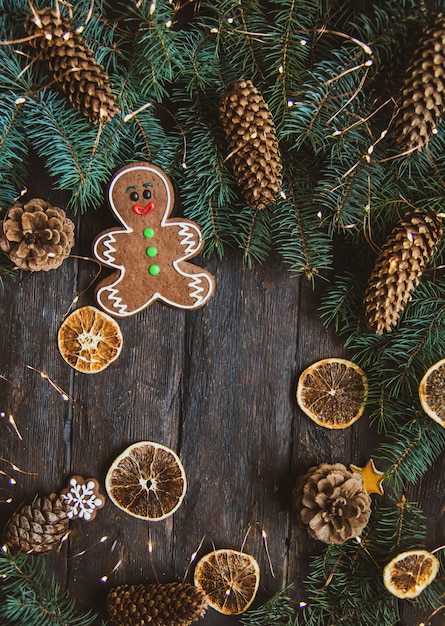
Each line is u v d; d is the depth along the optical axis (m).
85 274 0.73
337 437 0.75
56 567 0.75
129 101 0.69
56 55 0.65
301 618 0.75
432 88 0.64
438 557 0.75
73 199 0.70
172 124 0.71
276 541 0.75
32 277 0.73
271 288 0.74
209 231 0.71
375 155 0.69
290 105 0.67
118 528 0.75
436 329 0.71
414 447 0.72
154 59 0.67
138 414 0.74
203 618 0.75
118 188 0.70
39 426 0.74
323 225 0.71
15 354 0.74
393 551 0.73
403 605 0.75
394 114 0.66
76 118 0.69
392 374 0.73
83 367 0.74
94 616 0.73
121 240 0.71
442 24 0.63
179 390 0.74
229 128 0.66
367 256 0.72
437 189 0.70
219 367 0.74
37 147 0.72
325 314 0.74
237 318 0.74
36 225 0.68
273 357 0.74
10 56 0.67
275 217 0.71
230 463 0.75
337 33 0.65
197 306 0.72
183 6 0.69
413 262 0.67
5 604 0.71
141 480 0.74
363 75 0.67
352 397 0.74
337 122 0.68
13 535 0.72
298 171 0.71
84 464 0.74
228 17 0.68
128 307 0.72
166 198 0.70
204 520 0.75
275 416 0.75
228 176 0.70
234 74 0.69
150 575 0.75
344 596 0.74
